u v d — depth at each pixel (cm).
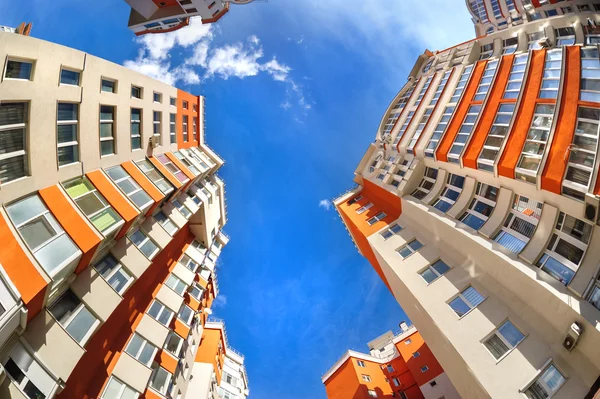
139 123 1762
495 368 1148
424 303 1536
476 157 1692
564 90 1476
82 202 1157
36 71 1006
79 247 991
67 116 1180
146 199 1508
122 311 1437
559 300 1070
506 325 1267
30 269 820
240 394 3269
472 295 1458
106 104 1416
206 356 2738
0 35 880
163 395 1472
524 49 2470
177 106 2400
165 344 1770
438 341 1448
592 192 1106
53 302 1008
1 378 712
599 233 1106
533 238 1323
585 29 2227
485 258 1441
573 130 1310
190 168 2302
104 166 1366
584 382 975
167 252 2094
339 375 3425
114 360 1309
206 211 2641
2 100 870
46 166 1023
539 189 1323
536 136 1462
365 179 2908
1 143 890
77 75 1251
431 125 2302
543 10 2773
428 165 2203
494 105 1816
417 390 3025
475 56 2748
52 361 866
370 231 2336
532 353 1124
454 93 2338
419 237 1978
